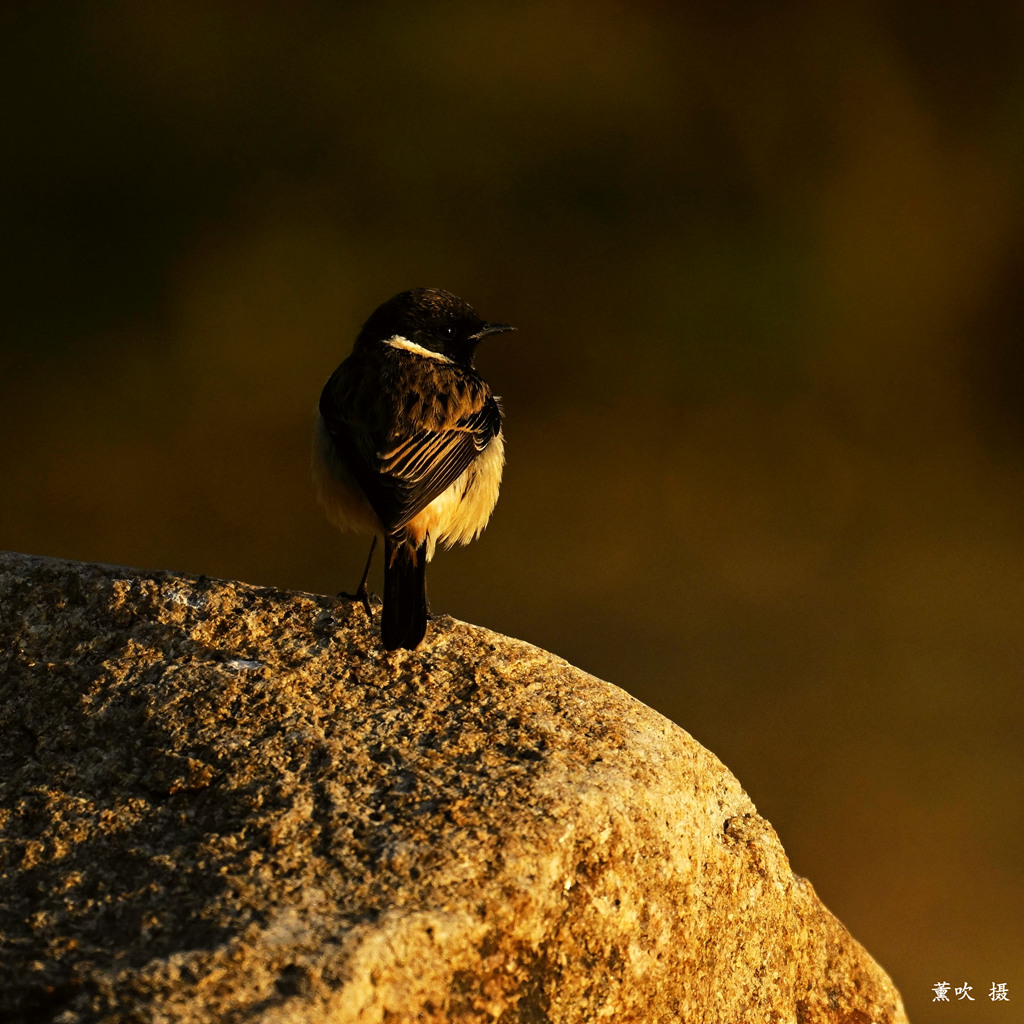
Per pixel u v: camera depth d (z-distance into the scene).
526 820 6.52
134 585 8.32
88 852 6.30
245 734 7.11
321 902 5.87
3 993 5.30
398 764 6.92
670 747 7.50
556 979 6.32
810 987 7.95
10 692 7.51
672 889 6.94
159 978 5.31
